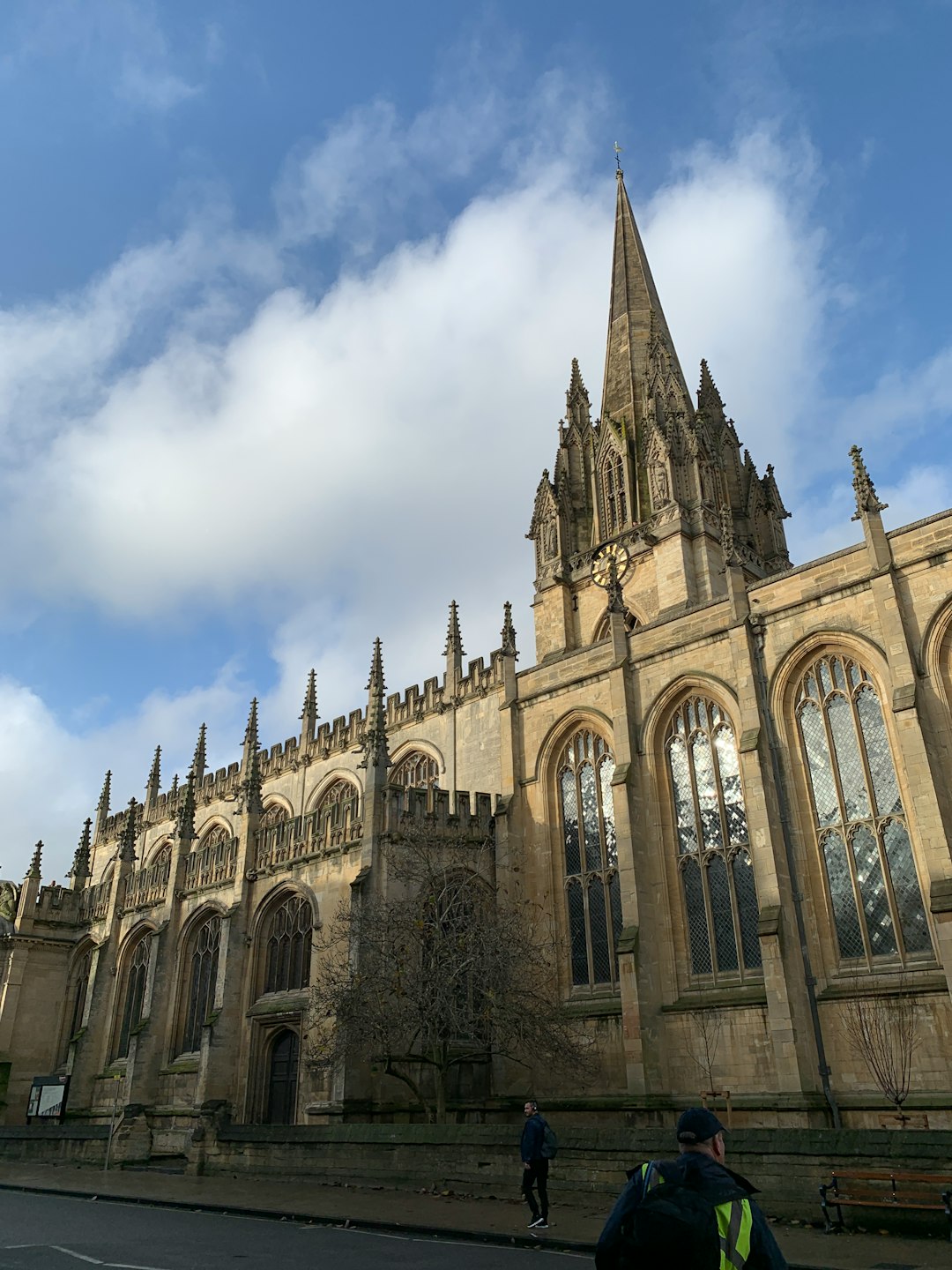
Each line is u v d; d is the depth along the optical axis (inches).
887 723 1524.4
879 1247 816.3
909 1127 1314.0
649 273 3501.5
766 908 1524.4
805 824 1583.4
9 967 2642.7
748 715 1654.8
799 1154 956.6
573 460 3080.7
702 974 1656.0
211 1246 845.8
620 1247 285.0
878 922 1473.9
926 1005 1362.0
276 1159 1477.6
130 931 2490.2
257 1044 1935.3
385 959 1598.2
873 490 1608.0
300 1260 764.0
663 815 1770.4
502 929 1619.1
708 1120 318.3
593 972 1792.6
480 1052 1630.2
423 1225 949.2
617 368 3294.8
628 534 2753.4
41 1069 2600.9
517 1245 860.6
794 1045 1419.8
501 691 2728.8
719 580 2652.6
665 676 1822.1
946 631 1478.8
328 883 1911.9
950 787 1418.6
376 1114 1606.8
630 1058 1596.9
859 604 1583.4
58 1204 1227.9
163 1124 2033.7
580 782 1936.5
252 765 2229.3
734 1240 278.5
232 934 2023.9
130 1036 2177.7
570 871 1903.3
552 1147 962.7
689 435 2778.1
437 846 1884.8
